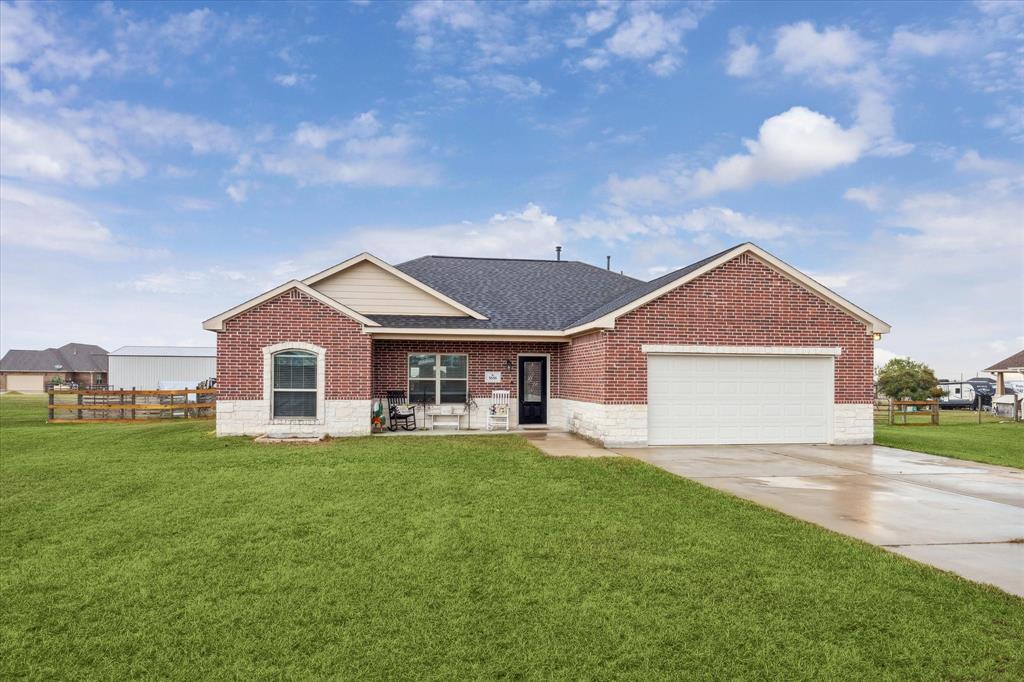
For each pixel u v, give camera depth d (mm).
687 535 8234
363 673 4906
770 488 11234
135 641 5426
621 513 9359
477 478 11844
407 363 20359
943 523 8844
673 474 12211
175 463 13453
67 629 5660
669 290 16781
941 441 19156
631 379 16578
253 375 17797
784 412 17406
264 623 5738
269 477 11875
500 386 20828
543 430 20234
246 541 8039
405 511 9461
